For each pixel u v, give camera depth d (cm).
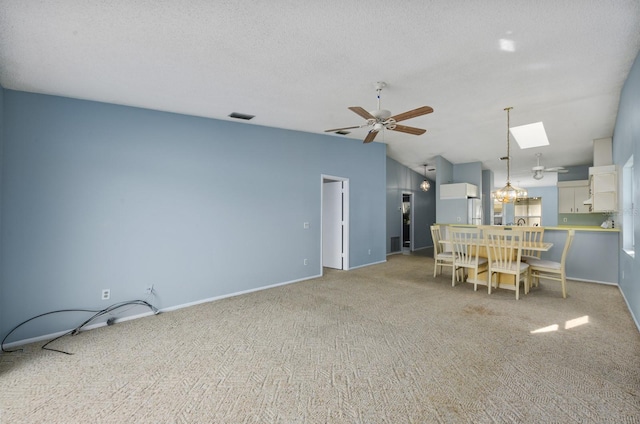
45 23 205
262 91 343
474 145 681
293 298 422
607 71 319
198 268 404
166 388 210
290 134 517
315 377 221
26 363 248
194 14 205
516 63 296
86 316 323
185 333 304
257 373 228
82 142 325
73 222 318
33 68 261
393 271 608
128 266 351
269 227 484
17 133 291
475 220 785
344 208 624
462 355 252
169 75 290
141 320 343
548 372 225
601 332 298
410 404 190
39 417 182
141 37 228
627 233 424
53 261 307
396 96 373
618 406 186
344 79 321
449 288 473
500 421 173
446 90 361
